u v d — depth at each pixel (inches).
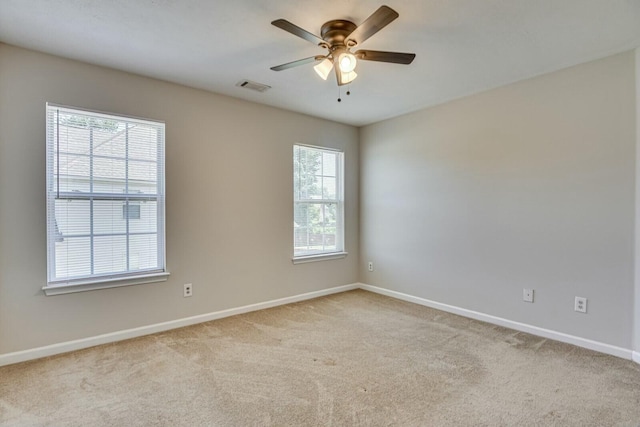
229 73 116.6
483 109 133.6
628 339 100.3
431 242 153.8
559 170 113.3
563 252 113.0
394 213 170.2
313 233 172.9
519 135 123.0
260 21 84.6
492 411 75.7
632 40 93.3
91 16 82.1
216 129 135.8
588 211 107.3
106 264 114.3
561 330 113.9
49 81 102.3
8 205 97.1
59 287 103.6
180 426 70.9
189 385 86.6
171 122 124.9
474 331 124.0
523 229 122.6
